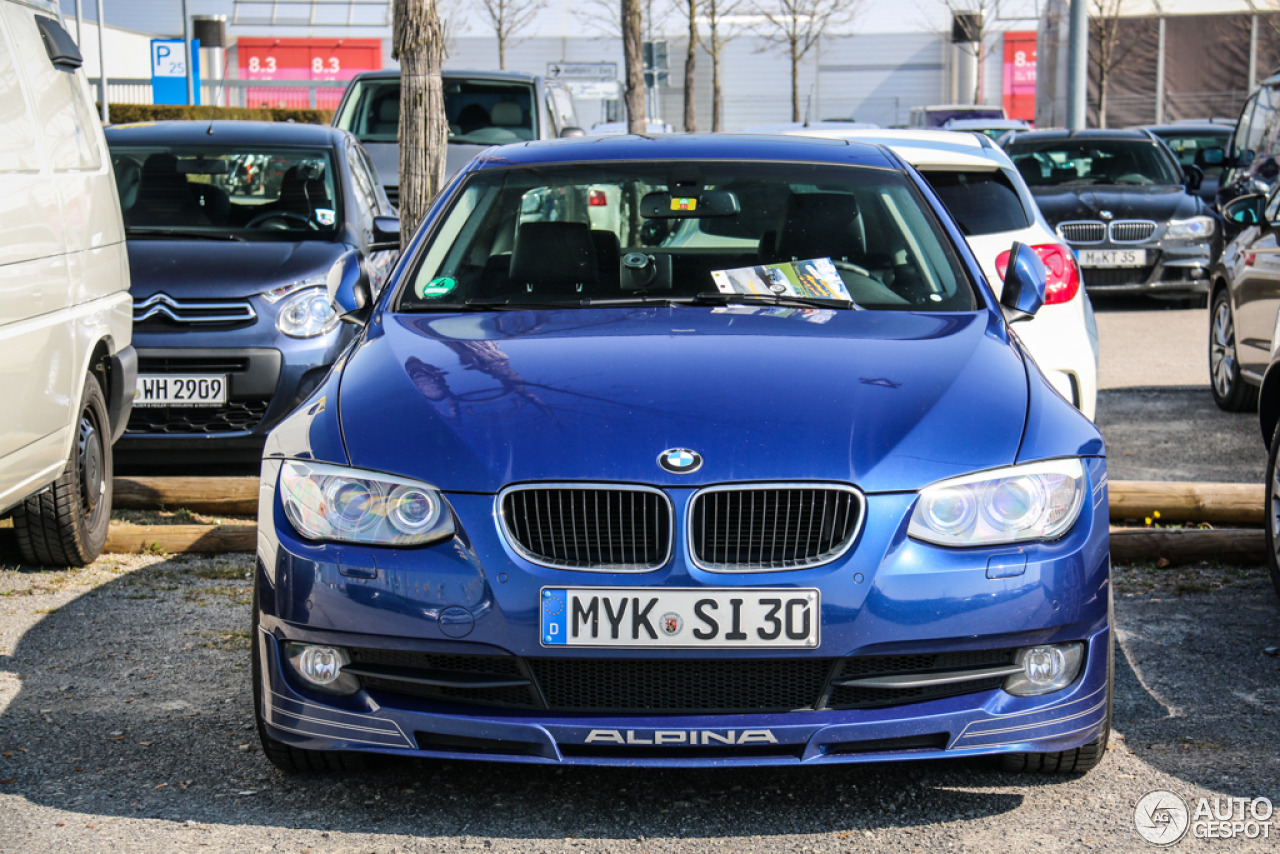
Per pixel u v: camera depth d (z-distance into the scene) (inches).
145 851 121.9
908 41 1676.9
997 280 255.6
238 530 225.9
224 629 186.2
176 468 289.0
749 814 130.2
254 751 144.9
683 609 119.8
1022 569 123.2
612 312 158.9
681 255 171.3
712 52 1280.8
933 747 124.8
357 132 524.1
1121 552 217.5
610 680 122.7
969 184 267.7
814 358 139.9
